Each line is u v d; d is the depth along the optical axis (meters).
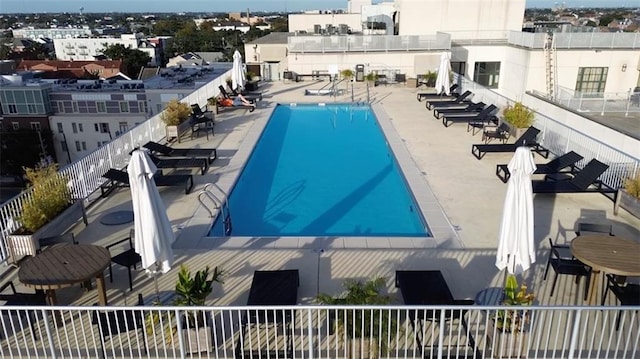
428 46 25.81
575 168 11.62
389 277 7.18
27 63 84.44
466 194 10.51
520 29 29.62
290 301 6.00
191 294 5.61
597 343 5.68
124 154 12.48
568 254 7.78
